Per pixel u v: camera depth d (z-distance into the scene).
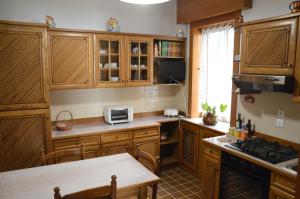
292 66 2.16
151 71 3.79
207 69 3.91
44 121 2.88
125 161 2.26
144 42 3.68
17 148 2.79
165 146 4.31
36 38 2.74
